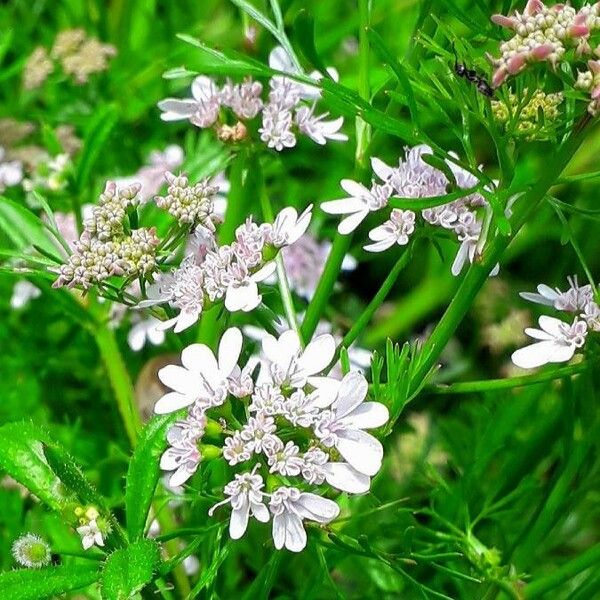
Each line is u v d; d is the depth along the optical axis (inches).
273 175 9.7
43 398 8.3
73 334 8.3
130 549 4.4
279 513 4.4
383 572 7.1
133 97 9.6
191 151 7.8
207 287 4.8
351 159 9.5
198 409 4.5
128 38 10.5
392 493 7.5
